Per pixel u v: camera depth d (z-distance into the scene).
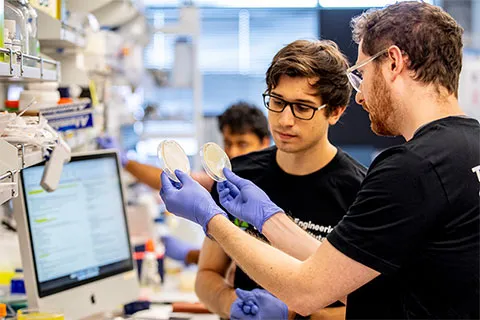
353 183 2.23
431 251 1.50
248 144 3.25
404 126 1.61
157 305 3.04
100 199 2.52
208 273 2.48
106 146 3.39
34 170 2.23
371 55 1.62
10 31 1.71
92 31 3.29
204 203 1.79
